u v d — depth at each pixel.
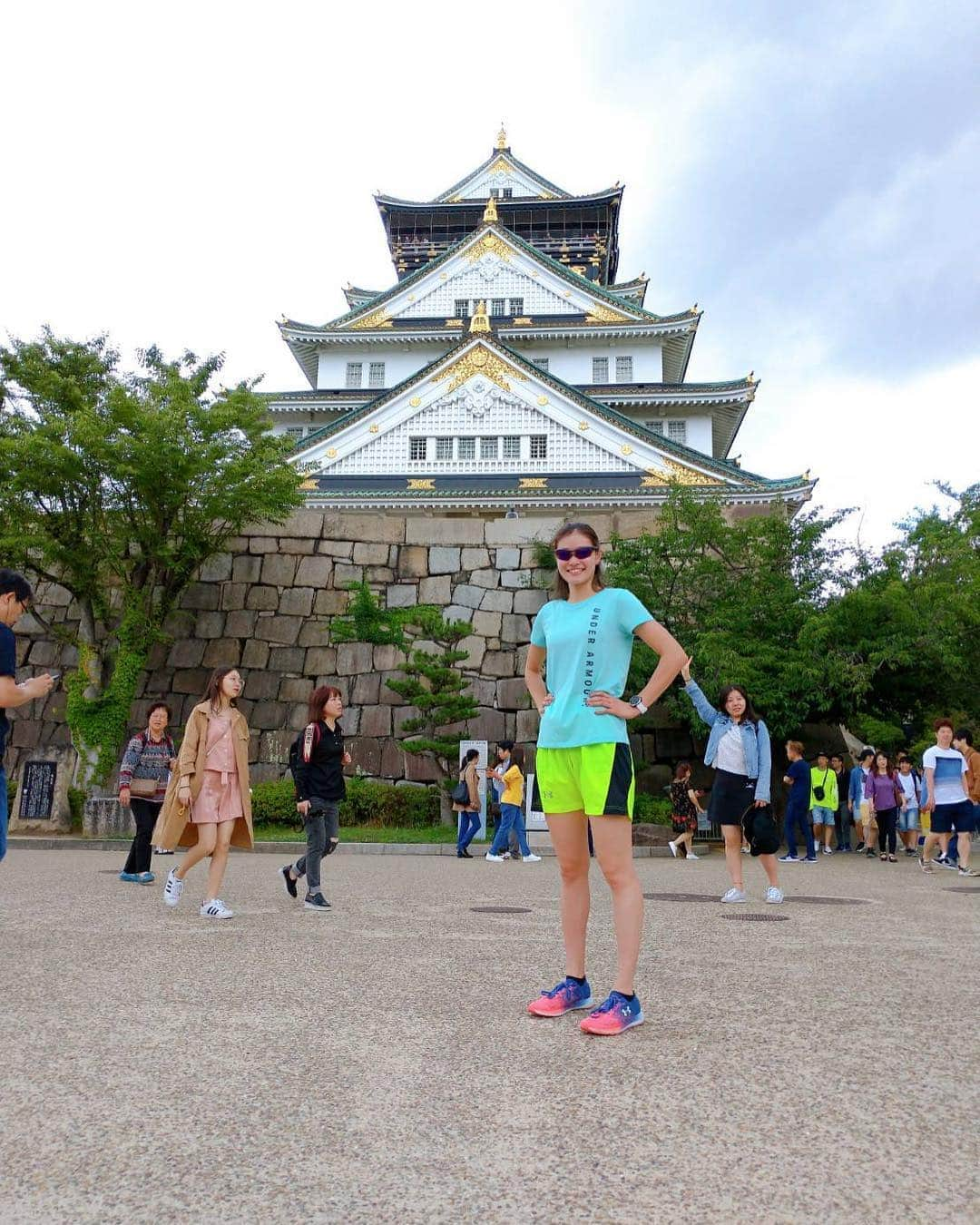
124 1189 2.13
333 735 7.54
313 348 40.22
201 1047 3.25
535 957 5.10
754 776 8.02
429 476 30.52
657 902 8.10
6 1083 2.85
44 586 21.16
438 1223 1.96
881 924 6.66
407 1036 3.41
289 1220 1.98
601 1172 2.21
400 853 14.98
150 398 18.25
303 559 21.17
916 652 17.16
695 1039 3.37
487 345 31.20
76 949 5.18
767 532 18.23
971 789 12.59
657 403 37.16
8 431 17.41
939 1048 3.24
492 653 20.39
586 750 3.65
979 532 20.69
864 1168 2.22
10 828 17.28
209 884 6.70
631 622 3.73
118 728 17.61
